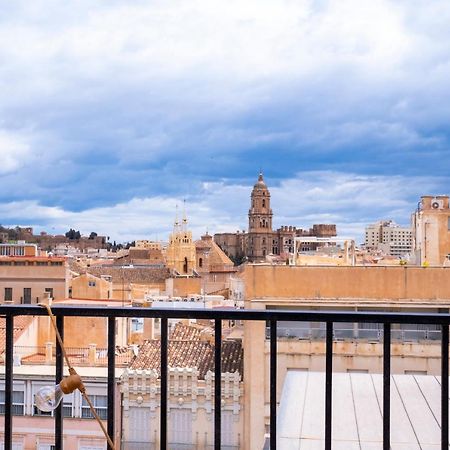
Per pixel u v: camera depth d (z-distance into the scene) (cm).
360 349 2825
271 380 443
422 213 5988
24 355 3506
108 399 458
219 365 450
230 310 439
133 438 3003
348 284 2894
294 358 2869
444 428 445
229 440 2962
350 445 863
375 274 2883
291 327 2894
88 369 3203
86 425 2969
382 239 18712
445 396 442
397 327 2811
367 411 998
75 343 3925
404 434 894
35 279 7519
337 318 431
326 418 446
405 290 2866
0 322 3728
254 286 2955
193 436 2977
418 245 6284
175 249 14450
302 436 903
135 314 443
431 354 2781
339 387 1134
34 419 2988
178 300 5359
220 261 16025
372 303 2872
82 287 7225
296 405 1035
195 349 3394
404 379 1177
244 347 3019
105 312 442
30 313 444
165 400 452
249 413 2947
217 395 455
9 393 457
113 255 19788
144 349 3441
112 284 7925
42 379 3014
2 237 19925
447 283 2850
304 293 2916
